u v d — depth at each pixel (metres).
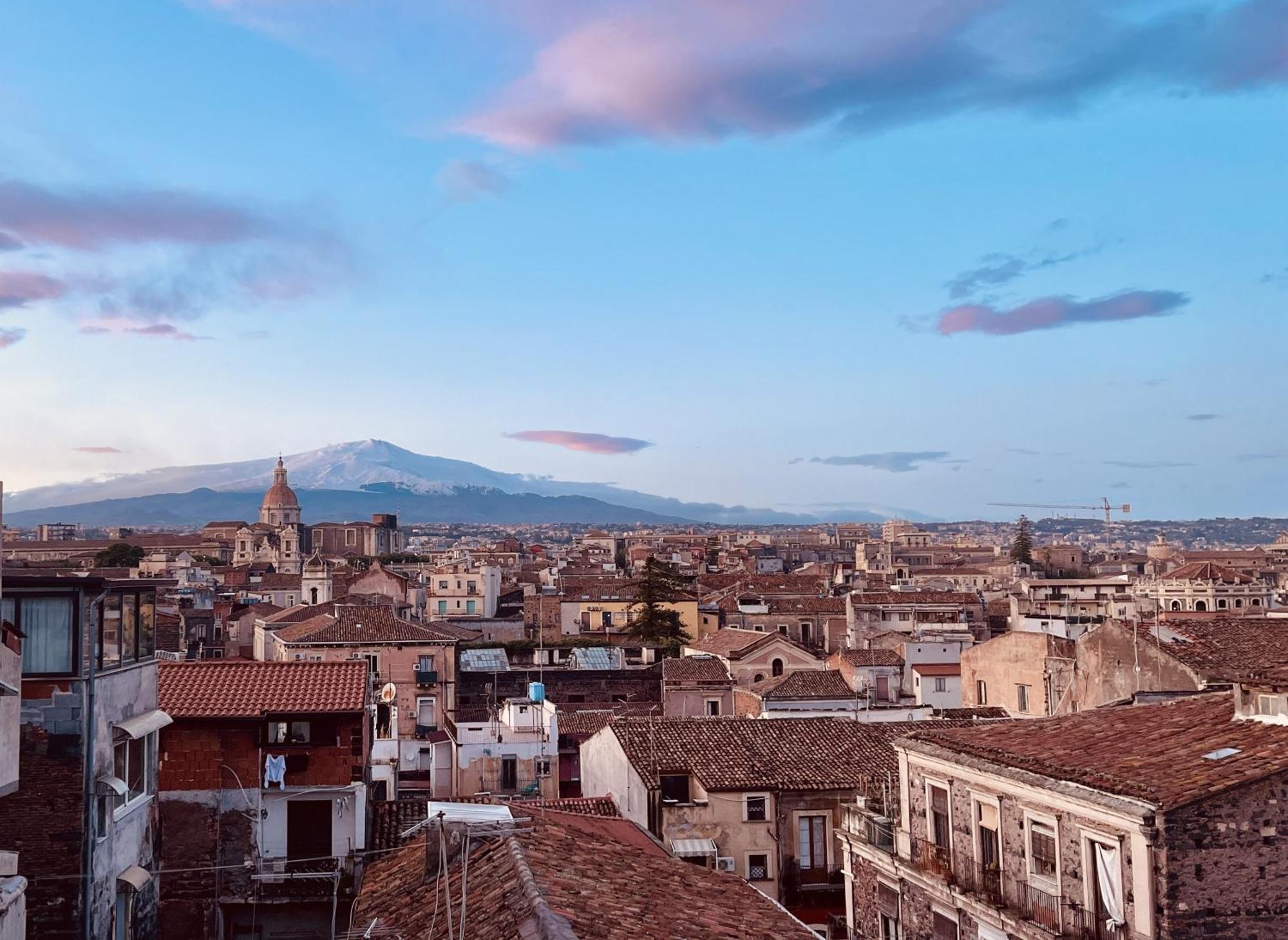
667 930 21.22
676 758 51.59
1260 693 30.34
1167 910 26.48
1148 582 182.50
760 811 49.41
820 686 84.75
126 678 33.53
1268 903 26.70
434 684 99.56
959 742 36.66
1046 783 30.69
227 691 42.25
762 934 22.78
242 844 40.47
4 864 19.44
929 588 183.12
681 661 98.12
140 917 34.53
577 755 74.25
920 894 38.25
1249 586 168.25
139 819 34.88
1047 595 160.62
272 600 190.25
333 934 36.75
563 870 24.03
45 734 29.80
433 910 23.33
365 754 42.16
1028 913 31.86
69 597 30.44
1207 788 26.75
